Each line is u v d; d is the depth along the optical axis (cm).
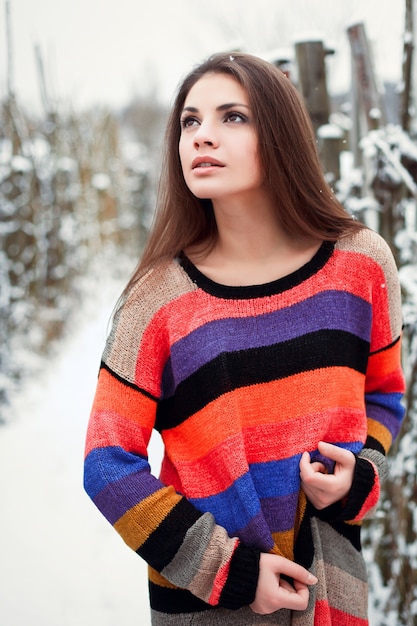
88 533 261
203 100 104
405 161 173
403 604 162
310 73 203
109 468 97
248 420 102
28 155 422
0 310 391
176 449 106
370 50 190
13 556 245
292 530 100
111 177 802
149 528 95
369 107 188
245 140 102
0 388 381
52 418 385
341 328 105
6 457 334
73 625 203
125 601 214
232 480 98
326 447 100
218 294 105
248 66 105
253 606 95
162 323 105
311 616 98
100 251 714
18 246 409
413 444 163
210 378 100
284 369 101
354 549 111
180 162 115
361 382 111
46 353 456
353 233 112
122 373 104
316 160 111
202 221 115
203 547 93
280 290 105
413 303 160
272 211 110
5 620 206
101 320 614
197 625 102
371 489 104
